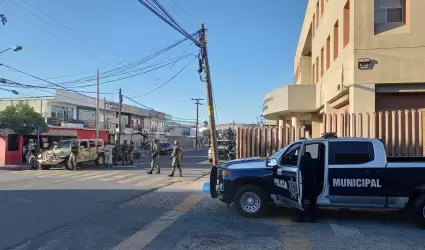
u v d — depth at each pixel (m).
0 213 9.06
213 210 9.66
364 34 12.98
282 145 14.52
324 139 8.32
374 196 7.99
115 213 9.23
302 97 21.78
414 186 7.86
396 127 12.03
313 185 8.22
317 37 22.55
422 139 11.73
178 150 18.00
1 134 27.84
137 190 13.21
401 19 13.01
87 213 9.16
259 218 8.67
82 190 13.15
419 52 12.52
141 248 6.29
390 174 7.96
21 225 7.84
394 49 12.71
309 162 8.25
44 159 22.58
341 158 8.16
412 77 12.55
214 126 16.95
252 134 14.87
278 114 25.27
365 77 12.88
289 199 7.98
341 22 15.03
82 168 23.61
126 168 23.56
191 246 6.41
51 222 8.13
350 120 12.62
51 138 33.25
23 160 27.94
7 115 27.84
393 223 8.27
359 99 12.88
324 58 19.36
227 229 7.62
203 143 101.50
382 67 12.77
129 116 63.88
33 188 13.60
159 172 19.70
